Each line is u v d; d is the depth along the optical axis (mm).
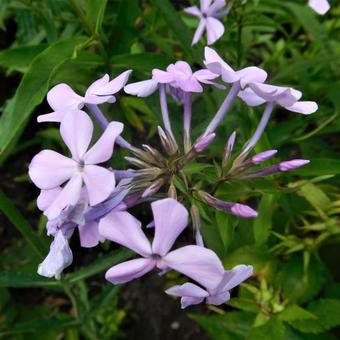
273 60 228
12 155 266
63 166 104
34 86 140
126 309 230
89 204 104
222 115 121
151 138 244
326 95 207
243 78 116
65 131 104
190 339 222
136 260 100
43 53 142
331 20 228
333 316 176
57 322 192
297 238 182
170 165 119
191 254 97
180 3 224
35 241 153
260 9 202
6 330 191
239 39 197
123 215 99
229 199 146
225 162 122
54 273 103
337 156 203
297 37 254
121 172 114
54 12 187
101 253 236
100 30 164
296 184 154
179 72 117
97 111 120
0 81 276
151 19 191
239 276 102
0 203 144
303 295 183
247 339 170
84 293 204
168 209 94
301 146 205
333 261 196
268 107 122
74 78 174
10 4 190
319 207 178
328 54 185
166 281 232
